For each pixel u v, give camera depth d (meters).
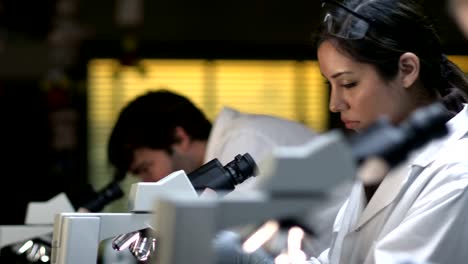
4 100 7.84
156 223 1.60
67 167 5.97
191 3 8.23
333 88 2.64
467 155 2.58
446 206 2.49
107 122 8.17
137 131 3.65
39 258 3.69
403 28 2.59
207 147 3.63
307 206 1.48
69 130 7.64
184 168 3.68
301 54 8.30
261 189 1.52
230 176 2.53
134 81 8.27
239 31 8.27
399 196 2.68
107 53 8.12
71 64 8.02
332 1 2.63
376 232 2.74
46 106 7.79
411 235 2.48
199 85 8.39
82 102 8.08
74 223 2.55
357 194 2.91
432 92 2.66
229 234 2.11
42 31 7.93
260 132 3.55
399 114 2.61
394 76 2.60
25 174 7.34
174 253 1.53
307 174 1.46
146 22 8.21
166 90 3.74
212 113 8.38
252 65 8.38
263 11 8.26
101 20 8.08
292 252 2.37
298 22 8.25
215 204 1.53
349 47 2.57
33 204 3.80
